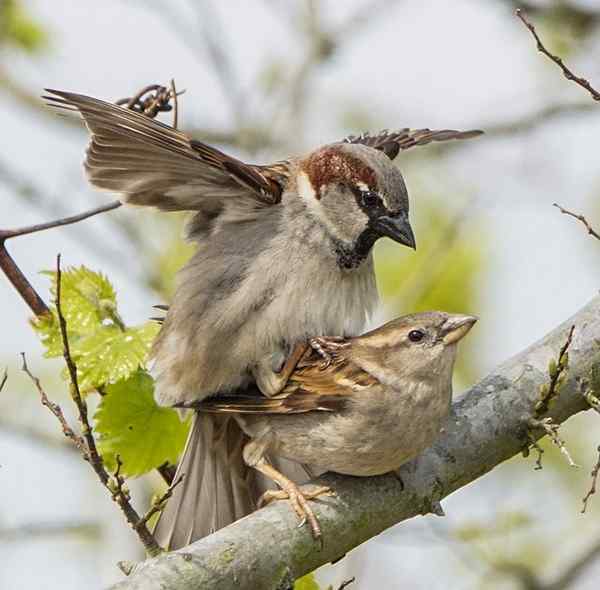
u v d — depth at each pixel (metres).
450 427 9.80
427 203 16.72
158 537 10.79
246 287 10.70
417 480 9.59
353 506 9.34
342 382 9.64
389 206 10.79
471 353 15.67
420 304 15.70
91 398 15.38
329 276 10.78
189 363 10.76
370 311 11.09
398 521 9.56
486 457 9.82
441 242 15.44
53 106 9.98
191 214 11.26
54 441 15.16
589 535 14.70
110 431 10.72
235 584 8.66
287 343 10.67
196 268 10.92
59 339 10.75
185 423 10.90
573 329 9.64
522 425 9.86
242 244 10.83
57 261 9.29
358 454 9.50
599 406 9.89
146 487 13.67
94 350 10.63
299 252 10.73
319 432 9.68
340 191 10.80
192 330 10.79
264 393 10.43
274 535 8.96
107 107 9.98
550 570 14.24
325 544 9.15
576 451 15.53
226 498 10.86
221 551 8.68
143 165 10.50
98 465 8.98
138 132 10.05
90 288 11.00
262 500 9.51
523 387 9.93
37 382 9.10
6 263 10.83
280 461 10.83
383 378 9.57
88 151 10.38
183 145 10.16
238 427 10.85
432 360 9.52
